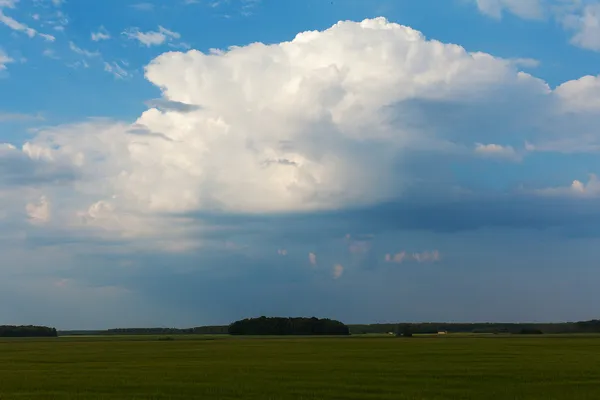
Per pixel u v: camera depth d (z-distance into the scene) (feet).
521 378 185.16
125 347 436.76
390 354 305.53
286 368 220.43
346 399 146.51
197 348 402.93
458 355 294.66
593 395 152.15
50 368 230.48
